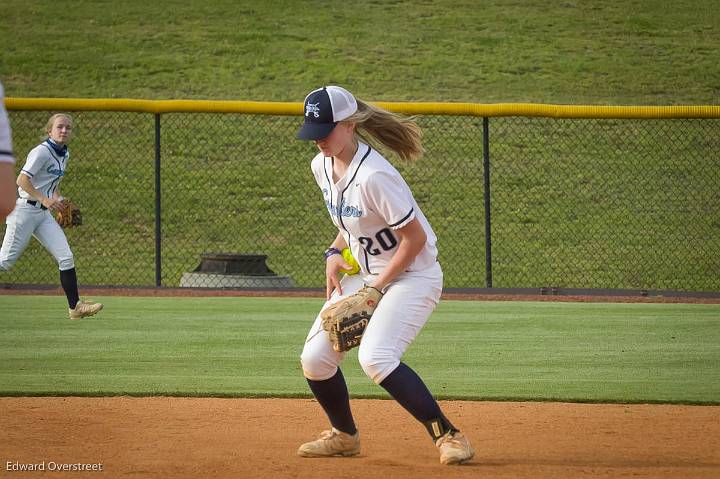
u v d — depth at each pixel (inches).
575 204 2573.8
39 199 1272.1
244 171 2817.4
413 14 4483.3
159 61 3836.1
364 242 622.5
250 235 2416.3
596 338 1234.0
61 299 1594.5
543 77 3695.9
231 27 4276.6
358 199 599.5
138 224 2490.2
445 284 2047.2
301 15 4461.1
